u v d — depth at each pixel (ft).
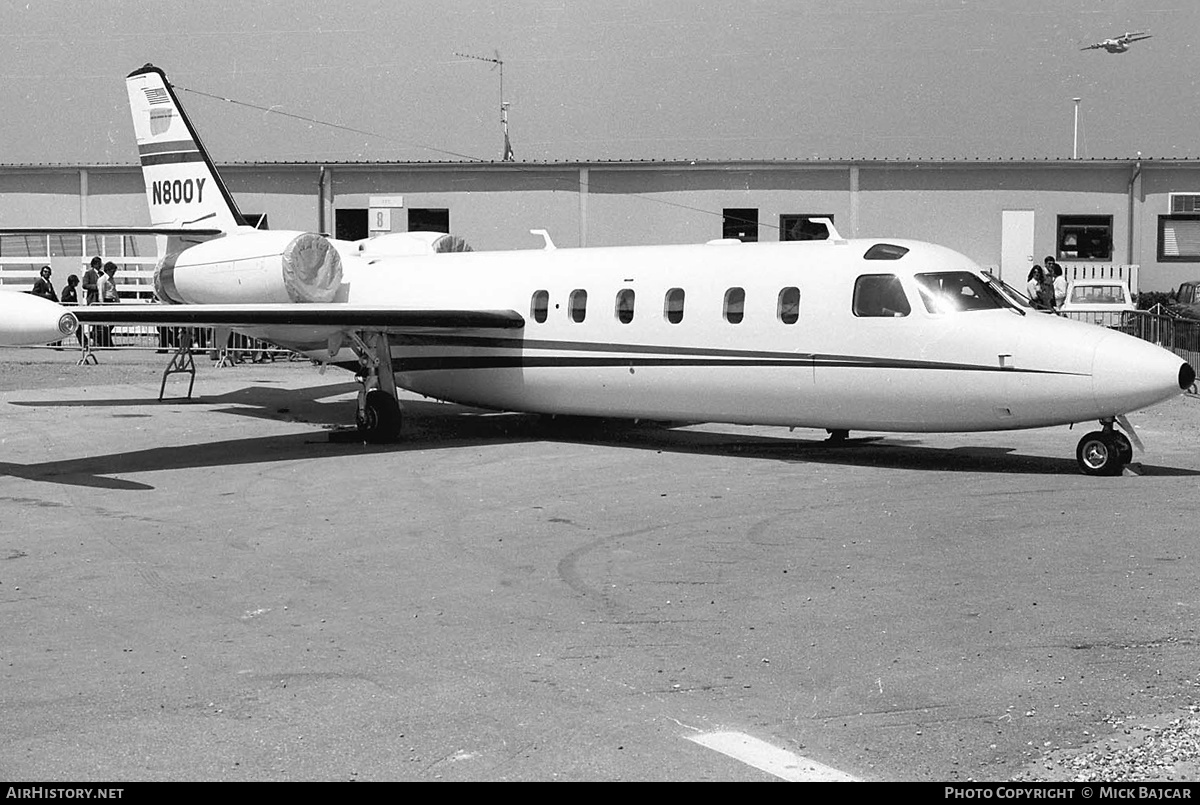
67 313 48.14
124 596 31.19
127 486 48.06
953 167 122.83
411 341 64.69
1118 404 46.52
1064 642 26.32
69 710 22.72
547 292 60.80
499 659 25.70
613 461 53.98
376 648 26.55
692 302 55.98
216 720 22.17
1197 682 23.63
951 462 52.80
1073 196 122.42
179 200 74.84
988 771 19.66
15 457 55.72
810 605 29.58
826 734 21.30
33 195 134.00
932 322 49.62
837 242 54.08
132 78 76.07
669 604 29.91
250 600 30.73
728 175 124.88
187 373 97.55
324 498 45.24
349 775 19.70
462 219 128.26
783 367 53.11
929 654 25.66
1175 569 32.45
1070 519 39.32
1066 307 115.85
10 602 30.66
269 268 64.85
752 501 43.70
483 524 40.16
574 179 126.52
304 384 89.15
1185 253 122.72
